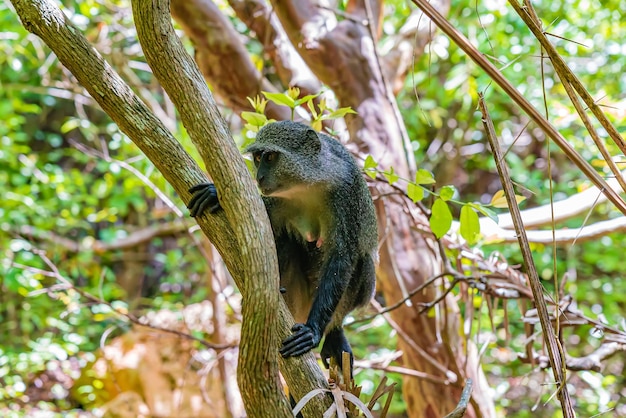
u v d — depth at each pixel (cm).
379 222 926
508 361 1332
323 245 620
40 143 1941
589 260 1422
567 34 1321
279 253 644
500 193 571
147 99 1307
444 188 571
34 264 1339
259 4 990
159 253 1877
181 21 934
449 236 824
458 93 1464
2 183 1398
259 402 386
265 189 595
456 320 912
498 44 1294
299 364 447
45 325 1401
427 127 1731
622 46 1331
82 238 1769
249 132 851
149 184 1077
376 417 1261
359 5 1004
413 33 1052
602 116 412
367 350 1322
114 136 1380
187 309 1462
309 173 595
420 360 938
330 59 947
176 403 1260
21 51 1321
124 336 1363
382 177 859
